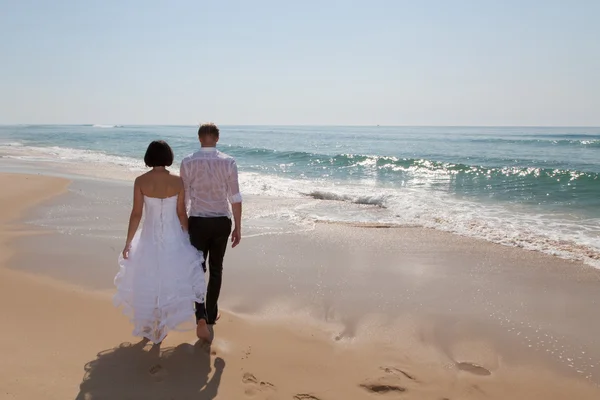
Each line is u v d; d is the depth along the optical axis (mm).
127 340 3387
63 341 3289
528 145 36188
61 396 2621
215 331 3684
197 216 3475
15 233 6535
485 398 2930
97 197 9844
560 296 4723
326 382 3010
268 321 3977
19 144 34469
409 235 7230
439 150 30859
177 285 3219
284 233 7270
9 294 4086
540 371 3295
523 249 6484
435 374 3201
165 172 3270
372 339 3705
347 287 4887
